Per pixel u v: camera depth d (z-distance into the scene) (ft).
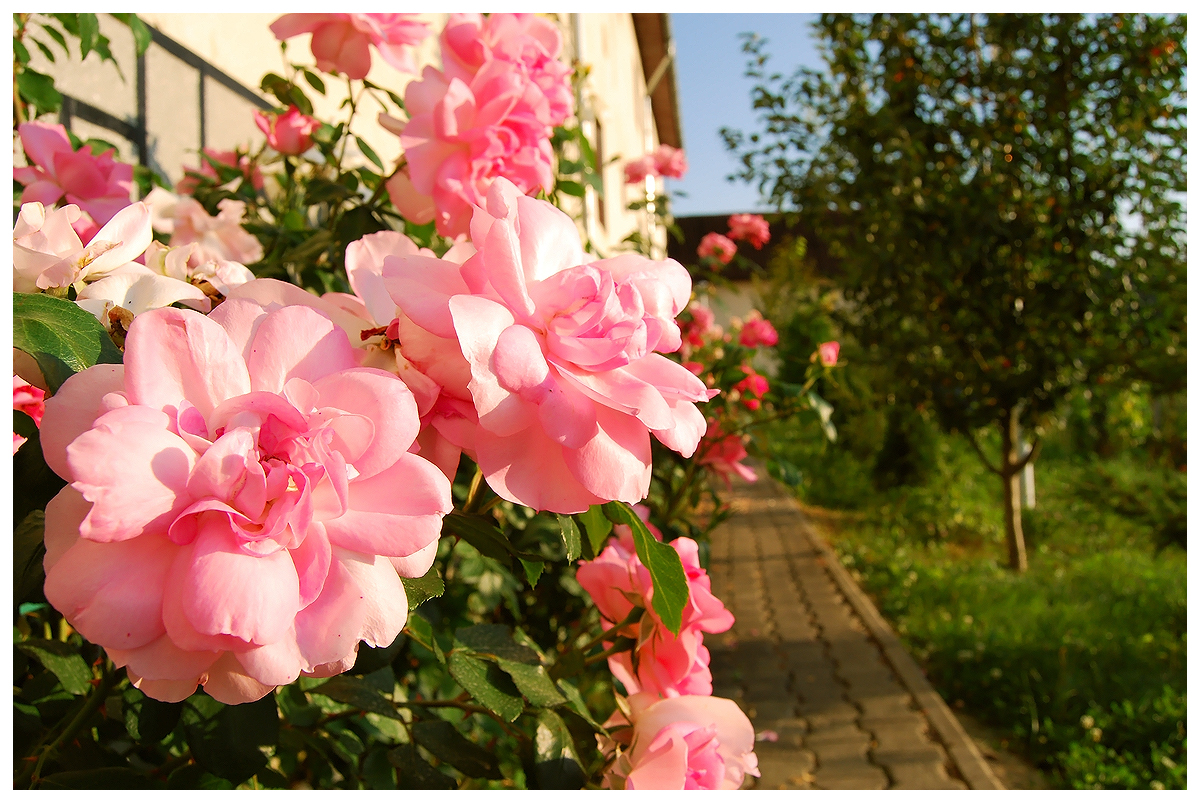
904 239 18.93
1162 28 17.37
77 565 1.56
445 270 2.05
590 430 1.92
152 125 7.24
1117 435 30.07
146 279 2.26
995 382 19.10
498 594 6.20
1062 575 19.51
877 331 21.03
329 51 4.09
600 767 3.02
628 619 3.19
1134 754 10.30
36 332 1.77
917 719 11.87
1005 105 18.99
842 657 14.61
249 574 1.55
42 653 2.87
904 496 27.66
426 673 5.70
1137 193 18.13
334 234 4.14
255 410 1.71
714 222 70.49
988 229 18.06
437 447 2.02
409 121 3.43
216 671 1.65
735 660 14.62
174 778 2.68
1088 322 18.88
